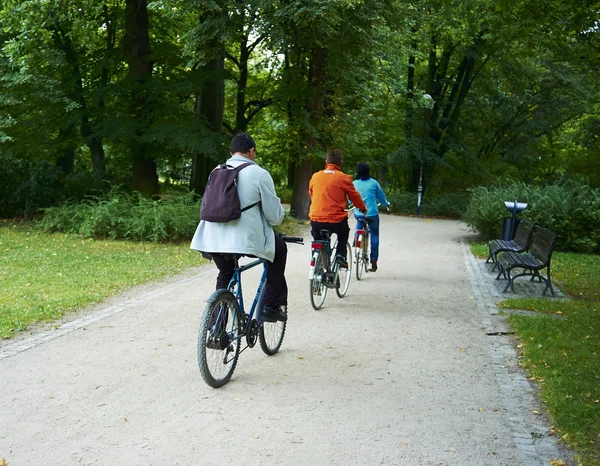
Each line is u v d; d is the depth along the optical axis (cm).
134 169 2011
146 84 1906
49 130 2181
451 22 2567
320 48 2062
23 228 1766
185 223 1555
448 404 474
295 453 381
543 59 3100
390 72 2547
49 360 564
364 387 509
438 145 3394
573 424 425
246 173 511
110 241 1548
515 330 709
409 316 786
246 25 1736
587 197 1705
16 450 379
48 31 2006
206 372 478
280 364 568
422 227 2325
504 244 1203
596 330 706
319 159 2258
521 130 3503
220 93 2216
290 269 1164
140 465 361
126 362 561
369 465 368
